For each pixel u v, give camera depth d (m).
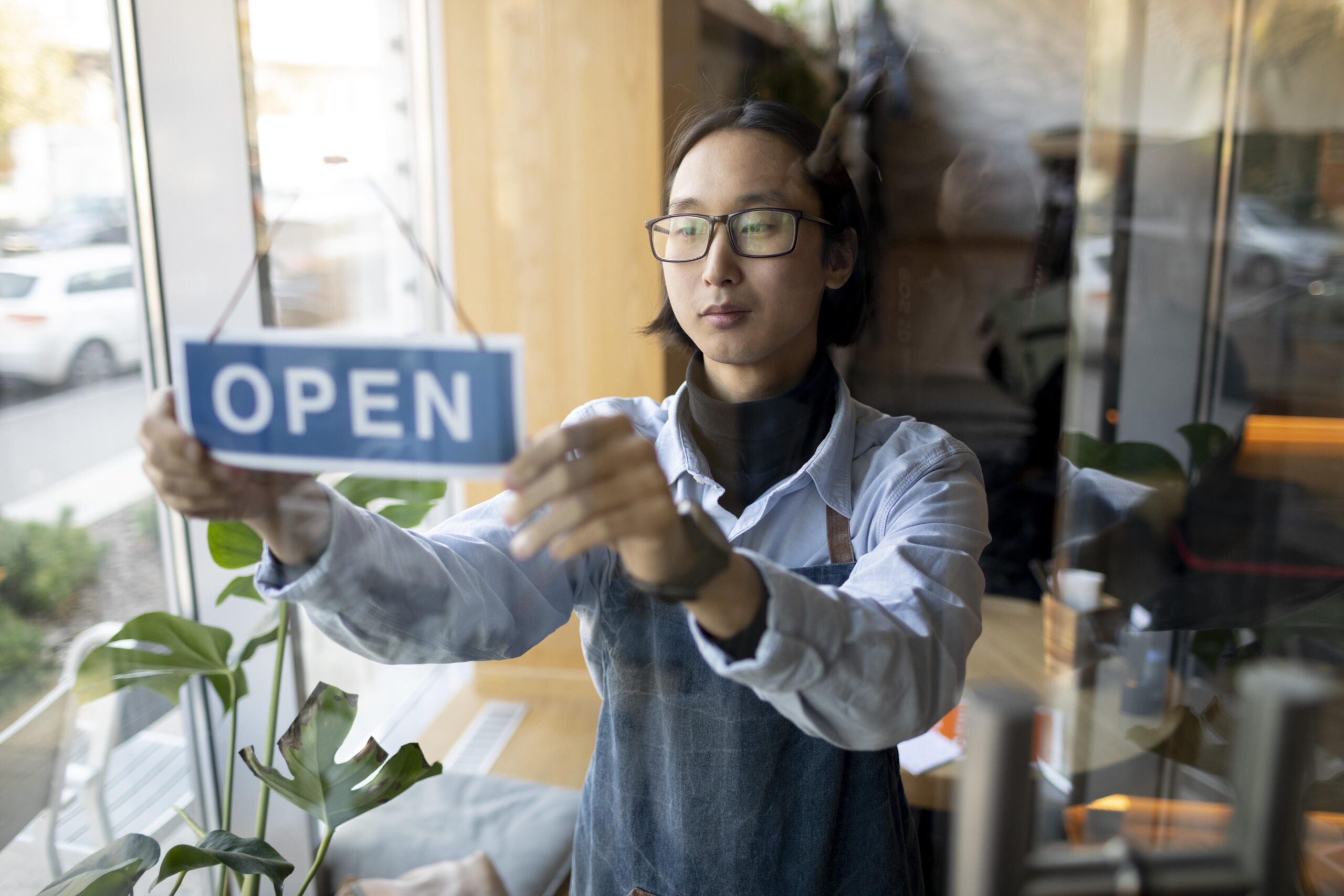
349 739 0.82
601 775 0.63
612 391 1.05
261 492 0.46
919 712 0.47
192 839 0.86
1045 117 0.98
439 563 0.56
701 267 0.58
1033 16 0.95
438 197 1.01
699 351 0.60
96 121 0.81
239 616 0.92
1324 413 0.99
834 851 0.57
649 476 0.40
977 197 0.97
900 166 0.96
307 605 0.51
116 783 0.86
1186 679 0.82
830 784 0.56
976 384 0.98
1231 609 0.85
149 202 0.83
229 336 0.43
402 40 0.94
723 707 0.56
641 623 0.58
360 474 0.63
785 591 0.42
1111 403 1.01
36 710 0.82
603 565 0.59
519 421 0.41
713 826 0.57
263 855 0.66
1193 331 0.97
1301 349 0.98
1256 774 0.66
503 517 0.59
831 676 0.43
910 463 0.59
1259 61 0.96
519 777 0.82
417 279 0.92
